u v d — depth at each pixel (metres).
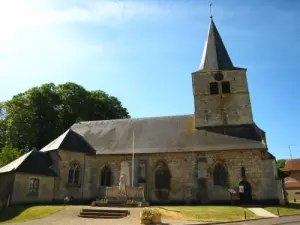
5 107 44.53
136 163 28.97
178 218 17.69
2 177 26.12
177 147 28.66
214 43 34.84
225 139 28.62
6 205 23.55
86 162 29.91
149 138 30.80
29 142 41.53
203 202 26.55
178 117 33.38
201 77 32.69
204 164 27.47
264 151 27.09
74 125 35.69
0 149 41.88
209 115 31.14
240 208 22.41
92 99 47.44
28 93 42.62
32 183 25.39
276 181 26.09
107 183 29.34
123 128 33.41
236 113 30.64
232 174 26.86
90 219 17.56
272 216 19.48
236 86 31.64
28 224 16.22
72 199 27.77
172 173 28.03
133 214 18.42
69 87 46.62
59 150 27.94
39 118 42.28
